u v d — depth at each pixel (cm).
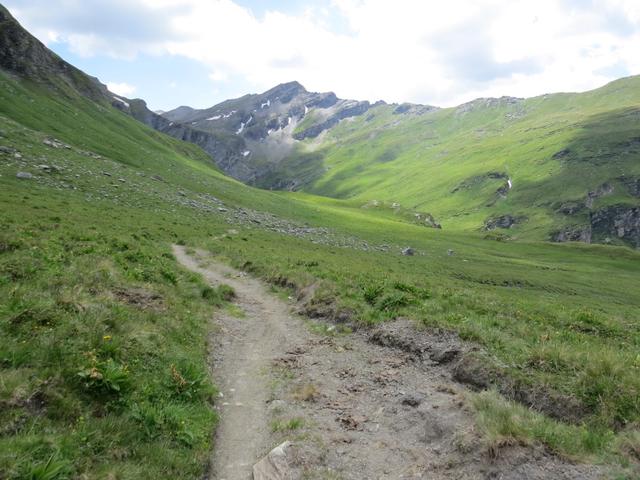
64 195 4241
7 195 3441
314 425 1029
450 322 1547
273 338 1689
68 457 693
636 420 912
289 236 6150
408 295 1892
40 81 10012
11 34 10138
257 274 2819
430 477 829
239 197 8938
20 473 622
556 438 861
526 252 11181
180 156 12094
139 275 1777
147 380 996
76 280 1377
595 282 7231
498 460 811
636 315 4022
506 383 1152
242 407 1123
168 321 1406
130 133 11106
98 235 2414
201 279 2248
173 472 780
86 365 897
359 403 1167
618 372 1066
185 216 5269
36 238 1891
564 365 1163
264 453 927
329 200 18488
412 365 1381
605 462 795
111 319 1151
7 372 804
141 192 5734
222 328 1705
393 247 7950
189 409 984
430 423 998
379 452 930
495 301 2136
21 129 6250
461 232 13462
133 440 807
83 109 10406
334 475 841
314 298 2033
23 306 1038
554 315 1983
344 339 1647
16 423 721
